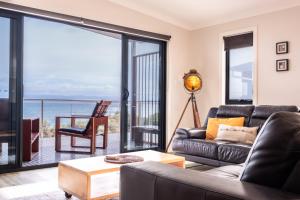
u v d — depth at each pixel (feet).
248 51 16.35
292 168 3.30
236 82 16.96
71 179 8.05
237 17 16.37
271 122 3.68
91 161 8.62
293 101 14.06
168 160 8.89
